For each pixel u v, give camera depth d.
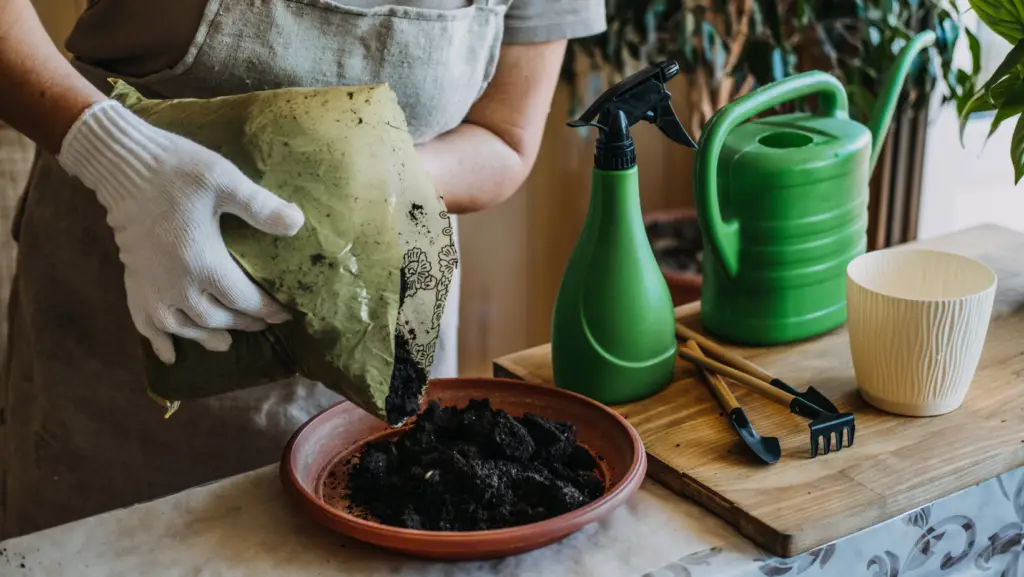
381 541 1.01
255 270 0.97
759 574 1.03
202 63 1.18
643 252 1.20
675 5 1.81
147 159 0.99
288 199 0.97
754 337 1.31
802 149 1.27
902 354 1.15
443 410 1.15
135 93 1.09
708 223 1.26
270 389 1.33
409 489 1.07
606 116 1.16
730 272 1.29
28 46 1.05
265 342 1.02
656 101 1.18
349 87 1.01
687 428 1.17
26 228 1.34
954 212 2.02
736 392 1.23
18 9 1.05
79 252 1.31
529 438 1.11
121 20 1.21
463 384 1.20
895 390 1.17
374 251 0.97
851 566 1.07
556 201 2.37
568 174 2.36
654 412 1.20
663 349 1.22
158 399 1.05
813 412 1.15
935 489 1.09
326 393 1.35
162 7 1.17
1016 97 1.29
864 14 1.70
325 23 1.18
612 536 1.06
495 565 1.03
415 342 1.01
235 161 0.99
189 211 0.97
